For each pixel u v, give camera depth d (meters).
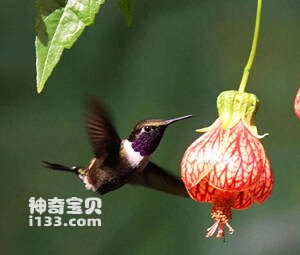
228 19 11.32
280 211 10.79
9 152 10.98
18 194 10.91
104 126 5.80
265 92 11.12
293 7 11.28
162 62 11.27
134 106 11.18
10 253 10.69
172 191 6.14
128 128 11.11
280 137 11.02
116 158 5.86
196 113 11.16
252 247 10.69
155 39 11.34
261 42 11.23
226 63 11.24
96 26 11.28
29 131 11.06
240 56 11.25
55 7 4.14
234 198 4.66
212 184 4.58
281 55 11.20
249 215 10.82
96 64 11.24
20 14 11.27
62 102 11.15
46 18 4.14
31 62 11.22
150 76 11.25
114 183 5.91
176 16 11.40
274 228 10.71
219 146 4.68
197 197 4.70
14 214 10.80
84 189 10.77
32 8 11.29
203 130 4.85
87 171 6.02
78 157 10.98
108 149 5.85
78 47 11.23
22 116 11.11
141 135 5.81
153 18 11.39
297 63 11.16
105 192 5.96
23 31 11.24
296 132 11.03
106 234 10.72
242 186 4.57
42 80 4.10
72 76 11.20
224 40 11.30
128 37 11.31
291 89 11.11
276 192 10.89
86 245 10.65
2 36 11.20
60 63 11.17
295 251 10.58
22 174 10.94
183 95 11.20
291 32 11.23
